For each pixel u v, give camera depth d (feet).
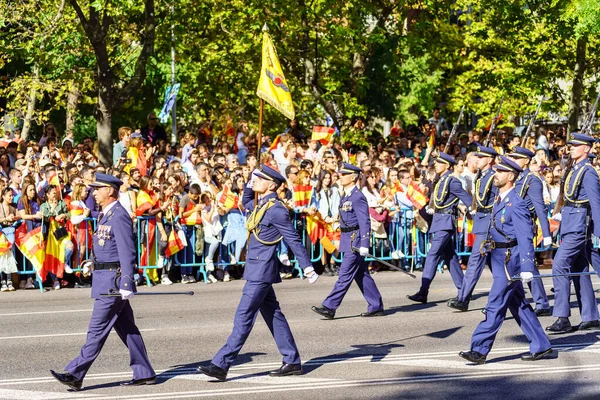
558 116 184.34
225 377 48.37
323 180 93.97
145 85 174.91
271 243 49.08
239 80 149.59
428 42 150.82
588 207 61.05
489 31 151.53
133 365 47.80
